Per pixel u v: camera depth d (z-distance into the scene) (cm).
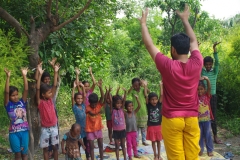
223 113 778
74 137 446
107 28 839
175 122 256
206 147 528
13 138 429
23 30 489
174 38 264
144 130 600
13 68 430
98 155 548
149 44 262
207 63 582
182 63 254
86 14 661
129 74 1316
